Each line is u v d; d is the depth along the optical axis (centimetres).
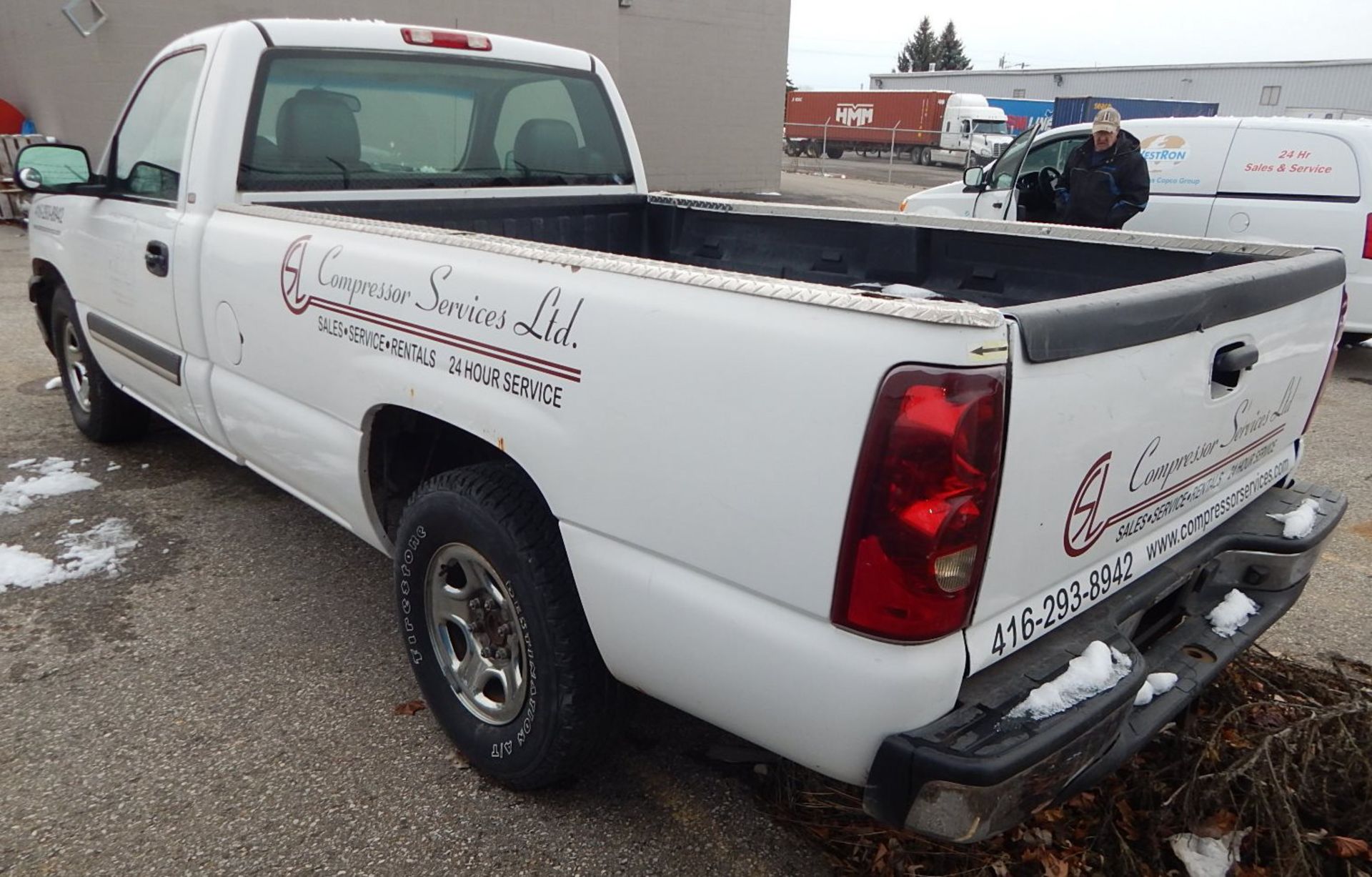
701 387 172
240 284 303
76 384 502
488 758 246
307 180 340
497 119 386
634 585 190
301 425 288
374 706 289
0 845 231
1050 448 163
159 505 433
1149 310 176
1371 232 689
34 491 442
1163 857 229
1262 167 737
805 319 159
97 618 336
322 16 1195
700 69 1650
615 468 189
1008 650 173
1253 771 236
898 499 149
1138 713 199
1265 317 216
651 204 437
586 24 1430
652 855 231
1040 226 304
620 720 234
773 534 165
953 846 230
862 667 158
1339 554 410
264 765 262
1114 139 678
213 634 327
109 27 1090
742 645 173
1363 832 230
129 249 376
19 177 381
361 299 251
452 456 282
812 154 4153
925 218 334
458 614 250
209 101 328
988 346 147
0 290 878
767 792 254
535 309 203
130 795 249
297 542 398
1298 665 300
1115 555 196
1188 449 205
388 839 235
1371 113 2617
